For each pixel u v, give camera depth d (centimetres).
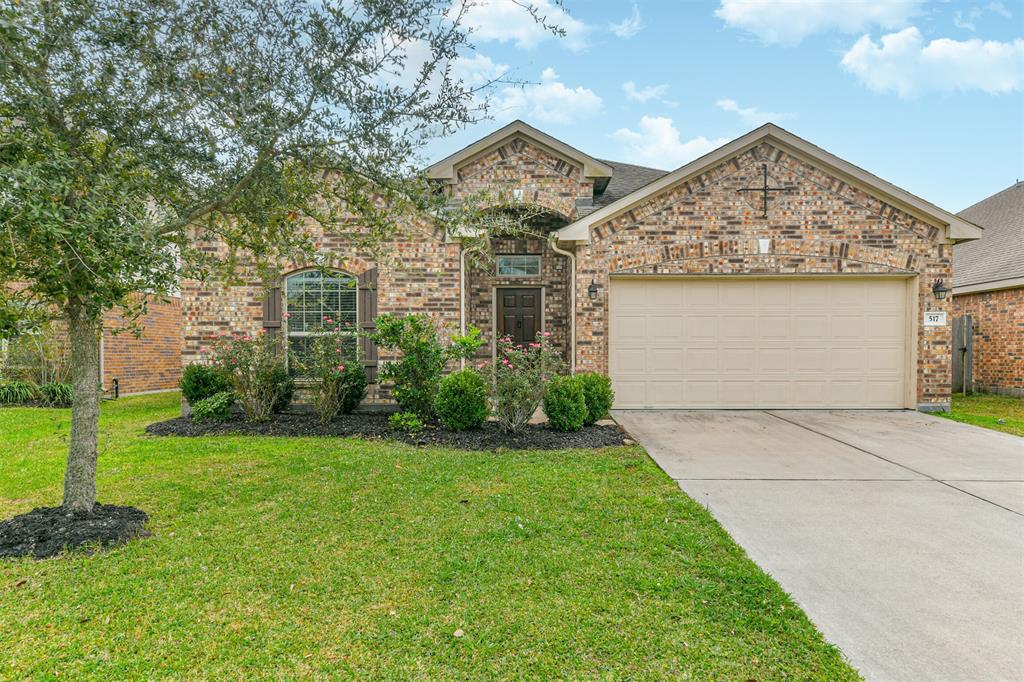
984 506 484
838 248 979
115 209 319
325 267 518
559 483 534
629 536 409
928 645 279
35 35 343
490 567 359
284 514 452
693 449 694
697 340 1001
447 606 313
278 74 401
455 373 793
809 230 980
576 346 988
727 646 277
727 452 678
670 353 1002
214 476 554
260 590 330
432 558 372
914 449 698
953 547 397
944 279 979
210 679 251
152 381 1389
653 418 920
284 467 587
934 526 438
